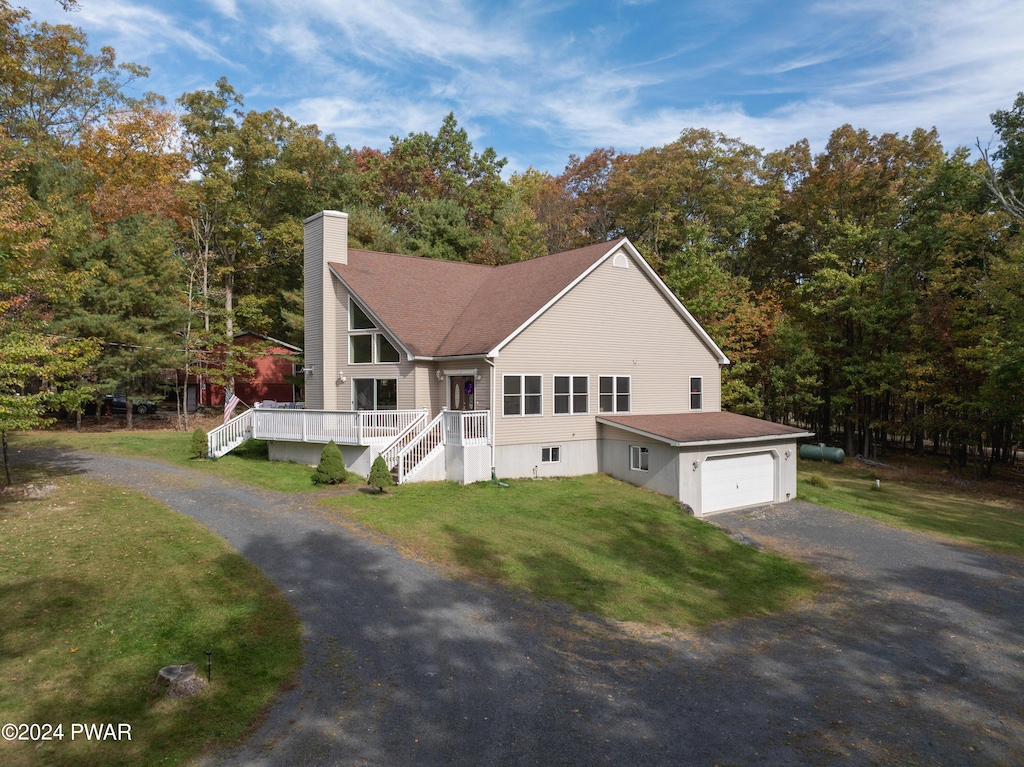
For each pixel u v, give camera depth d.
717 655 10.47
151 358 33.62
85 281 30.55
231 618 10.03
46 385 29.80
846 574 16.03
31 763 6.48
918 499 26.72
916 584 15.47
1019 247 28.12
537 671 9.09
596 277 24.48
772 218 48.47
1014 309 28.12
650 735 7.61
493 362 21.50
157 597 10.65
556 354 23.28
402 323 24.05
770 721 8.24
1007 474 34.78
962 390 32.22
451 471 21.25
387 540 14.39
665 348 26.89
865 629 12.35
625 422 23.75
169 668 8.05
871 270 37.31
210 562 12.38
